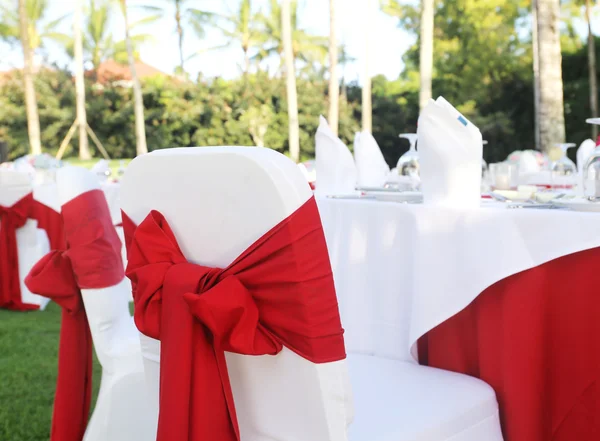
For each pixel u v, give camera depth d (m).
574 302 1.19
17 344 3.32
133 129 25.50
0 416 2.28
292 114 19.91
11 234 4.11
